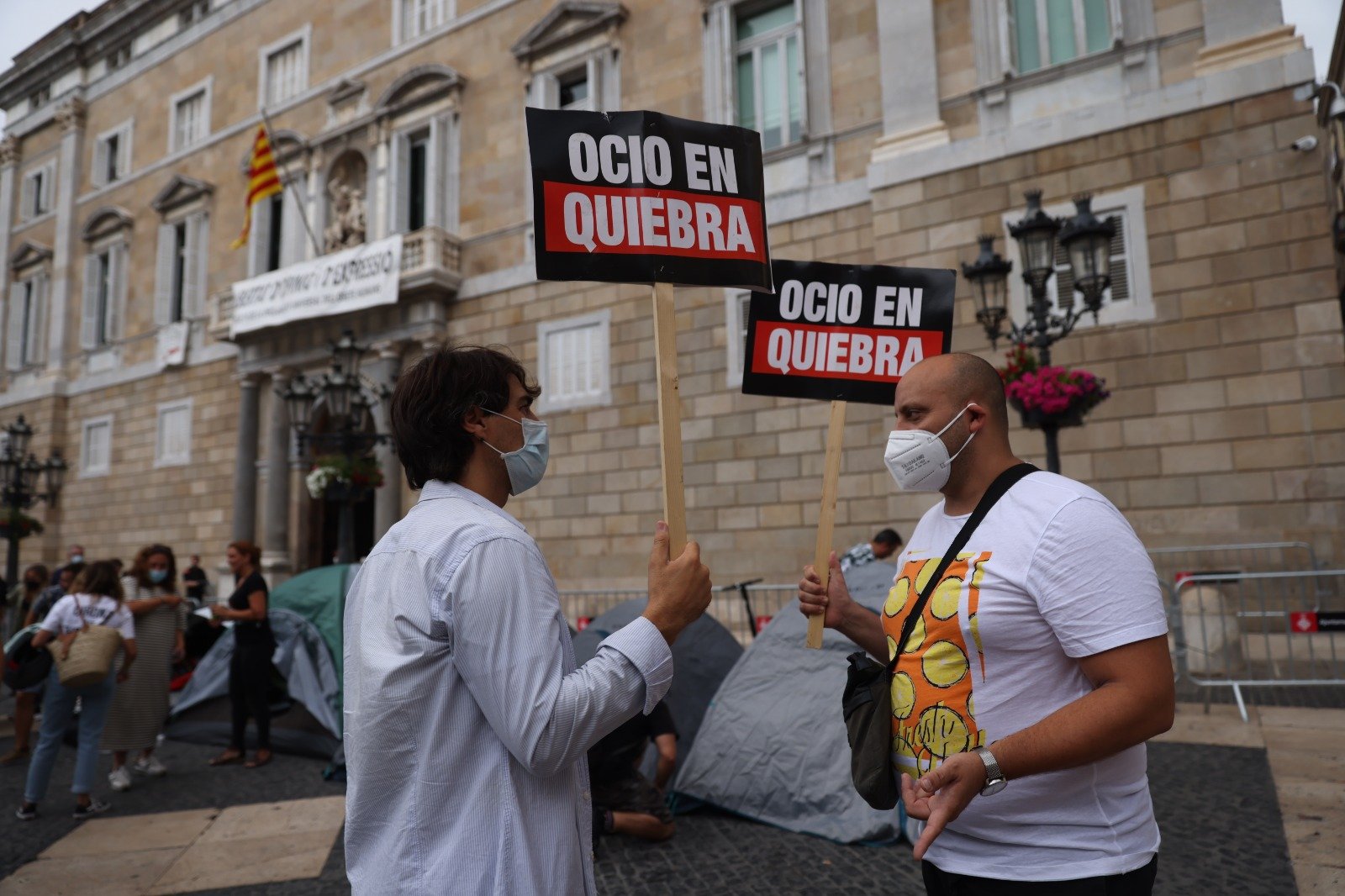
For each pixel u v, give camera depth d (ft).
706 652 18.72
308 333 54.44
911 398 5.73
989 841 5.05
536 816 4.71
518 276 47.83
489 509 5.22
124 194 69.21
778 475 39.11
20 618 32.68
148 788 19.81
